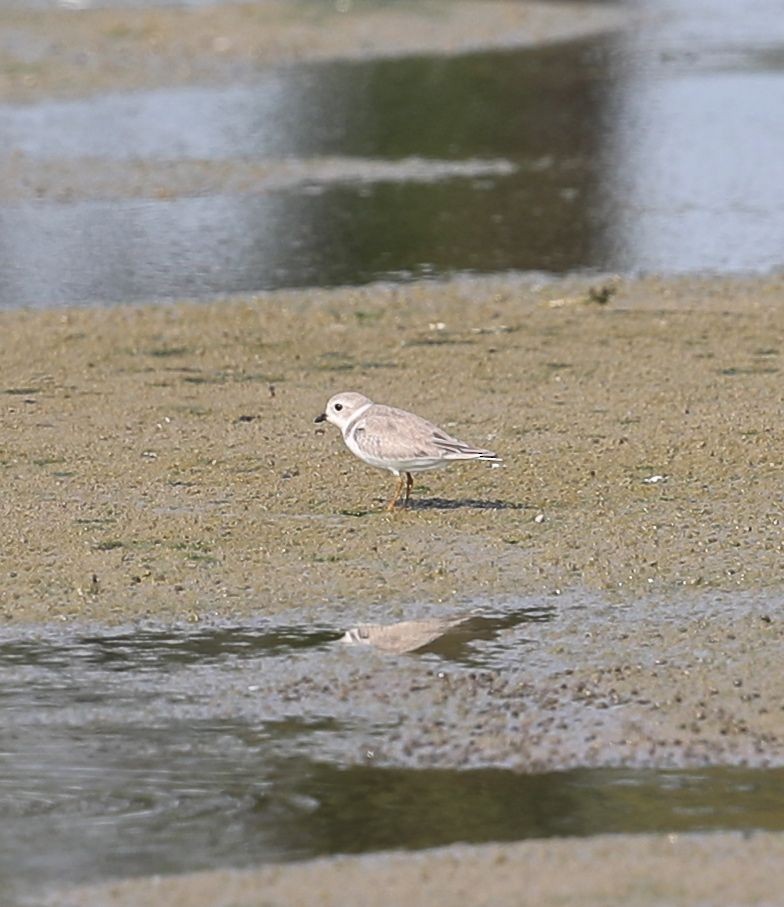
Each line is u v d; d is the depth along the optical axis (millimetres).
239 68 36219
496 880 8961
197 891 8938
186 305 21312
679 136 31766
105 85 34188
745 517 14148
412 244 24375
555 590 12781
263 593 12750
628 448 15852
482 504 14508
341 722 10789
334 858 9258
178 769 10250
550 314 21000
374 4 41906
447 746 10453
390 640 11961
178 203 26438
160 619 12359
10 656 11781
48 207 26125
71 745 10547
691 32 43281
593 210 26359
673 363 18797
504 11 43156
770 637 11945
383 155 29953
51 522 14086
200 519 14156
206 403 17438
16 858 9297
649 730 10609
